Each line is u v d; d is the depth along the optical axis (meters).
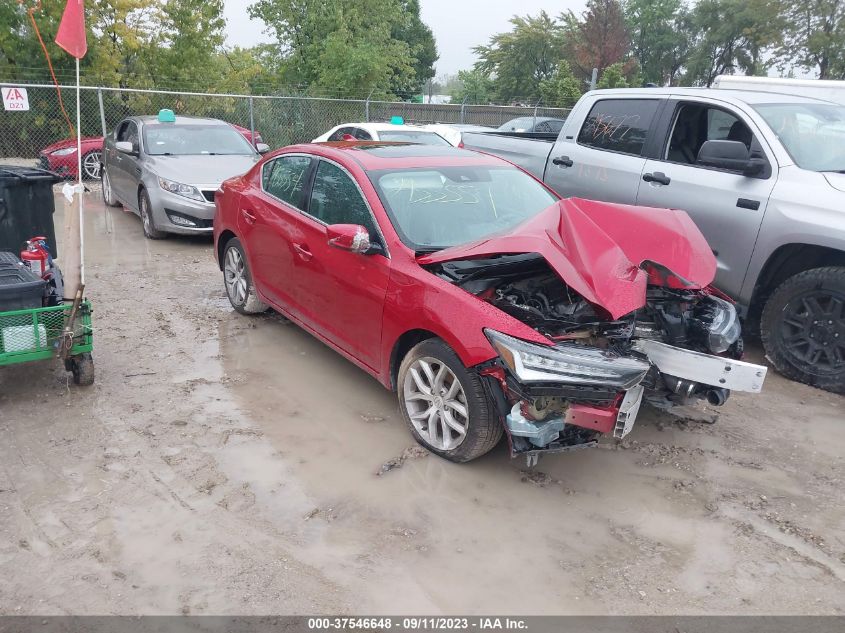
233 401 4.70
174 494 3.59
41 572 3.00
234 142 10.73
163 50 22.89
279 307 5.56
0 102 18.00
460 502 3.60
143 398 4.69
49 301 4.64
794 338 5.23
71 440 4.11
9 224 5.17
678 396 3.99
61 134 18.78
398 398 4.40
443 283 3.82
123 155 10.38
